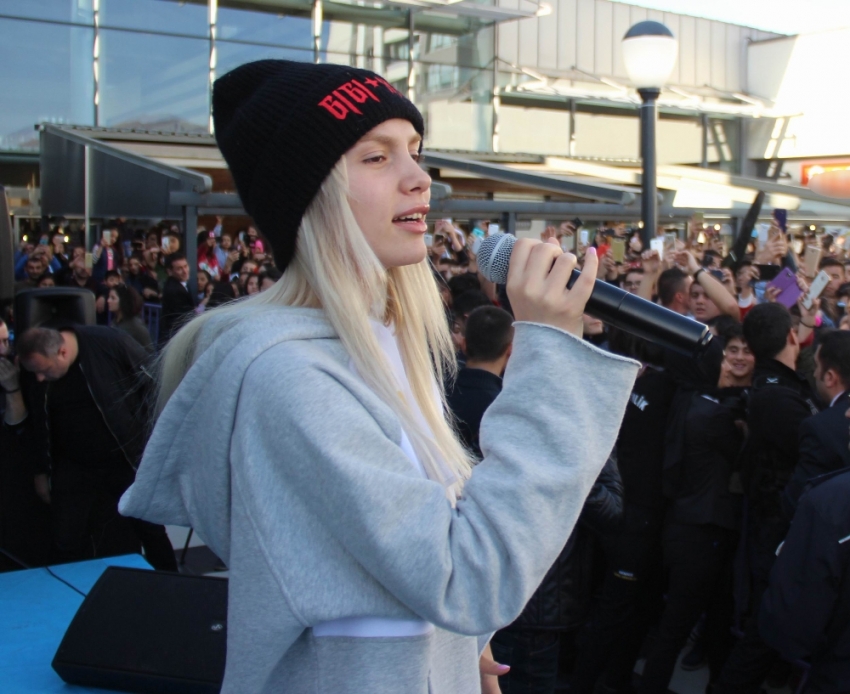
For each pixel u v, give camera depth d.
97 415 3.93
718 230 10.50
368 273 0.94
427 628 0.92
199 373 0.97
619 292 1.10
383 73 15.51
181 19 14.03
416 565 0.82
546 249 0.93
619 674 3.57
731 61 20.98
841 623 2.37
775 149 20.72
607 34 18.56
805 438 2.90
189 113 14.27
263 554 0.86
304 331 0.93
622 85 18.20
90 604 1.86
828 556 2.35
